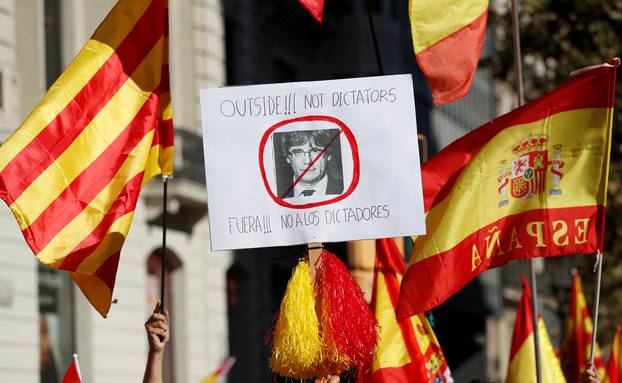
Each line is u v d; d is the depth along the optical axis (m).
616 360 14.13
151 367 7.77
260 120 8.25
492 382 14.41
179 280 29.50
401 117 8.33
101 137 8.60
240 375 32.84
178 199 28.28
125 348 26.50
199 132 30.12
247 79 34.06
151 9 8.73
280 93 8.27
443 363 10.17
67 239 8.44
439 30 10.21
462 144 9.73
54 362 24.34
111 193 8.57
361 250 10.65
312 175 8.25
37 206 8.39
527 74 29.08
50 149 8.46
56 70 25.27
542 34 27.78
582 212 9.71
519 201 9.70
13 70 22.98
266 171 8.23
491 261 9.68
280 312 8.14
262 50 35.38
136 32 8.73
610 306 29.19
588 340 14.17
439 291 9.52
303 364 8.05
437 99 10.24
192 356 29.61
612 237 27.86
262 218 8.21
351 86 8.32
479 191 9.66
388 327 10.04
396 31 42.00
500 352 54.06
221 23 31.88
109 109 8.64
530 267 10.67
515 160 9.73
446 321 48.34
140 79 8.73
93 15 25.95
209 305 30.72
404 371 9.98
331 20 38.97
